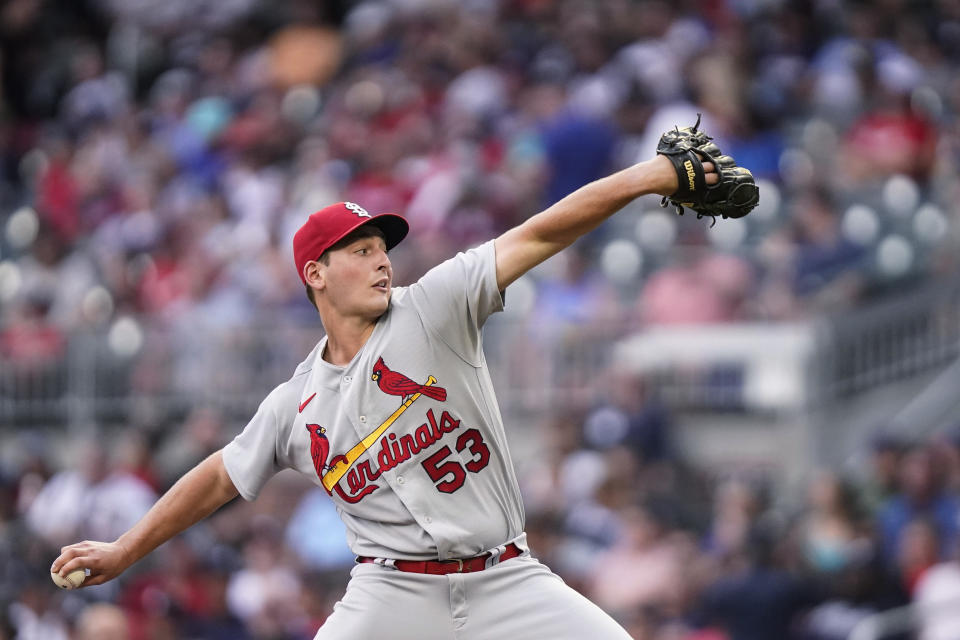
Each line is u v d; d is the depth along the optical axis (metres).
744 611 34.56
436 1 64.50
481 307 16.14
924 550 34.28
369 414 16.22
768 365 45.12
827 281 47.06
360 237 16.33
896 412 46.66
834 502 36.66
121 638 34.28
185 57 69.69
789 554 35.56
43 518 43.56
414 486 16.14
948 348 47.72
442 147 54.47
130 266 54.59
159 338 49.84
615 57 57.94
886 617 33.16
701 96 51.84
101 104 68.50
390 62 63.91
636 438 42.81
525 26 61.28
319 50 65.62
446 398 16.12
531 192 50.41
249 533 41.59
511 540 16.52
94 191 60.81
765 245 47.53
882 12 60.03
